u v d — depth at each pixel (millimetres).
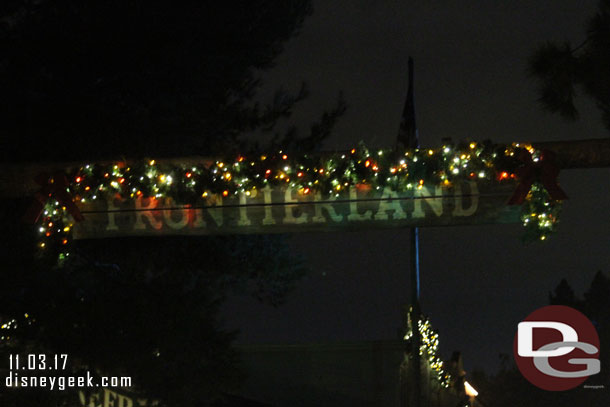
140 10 12789
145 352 11180
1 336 10930
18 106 12414
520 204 8719
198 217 9195
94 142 12492
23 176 9430
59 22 12523
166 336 11297
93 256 12844
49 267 10664
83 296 11883
